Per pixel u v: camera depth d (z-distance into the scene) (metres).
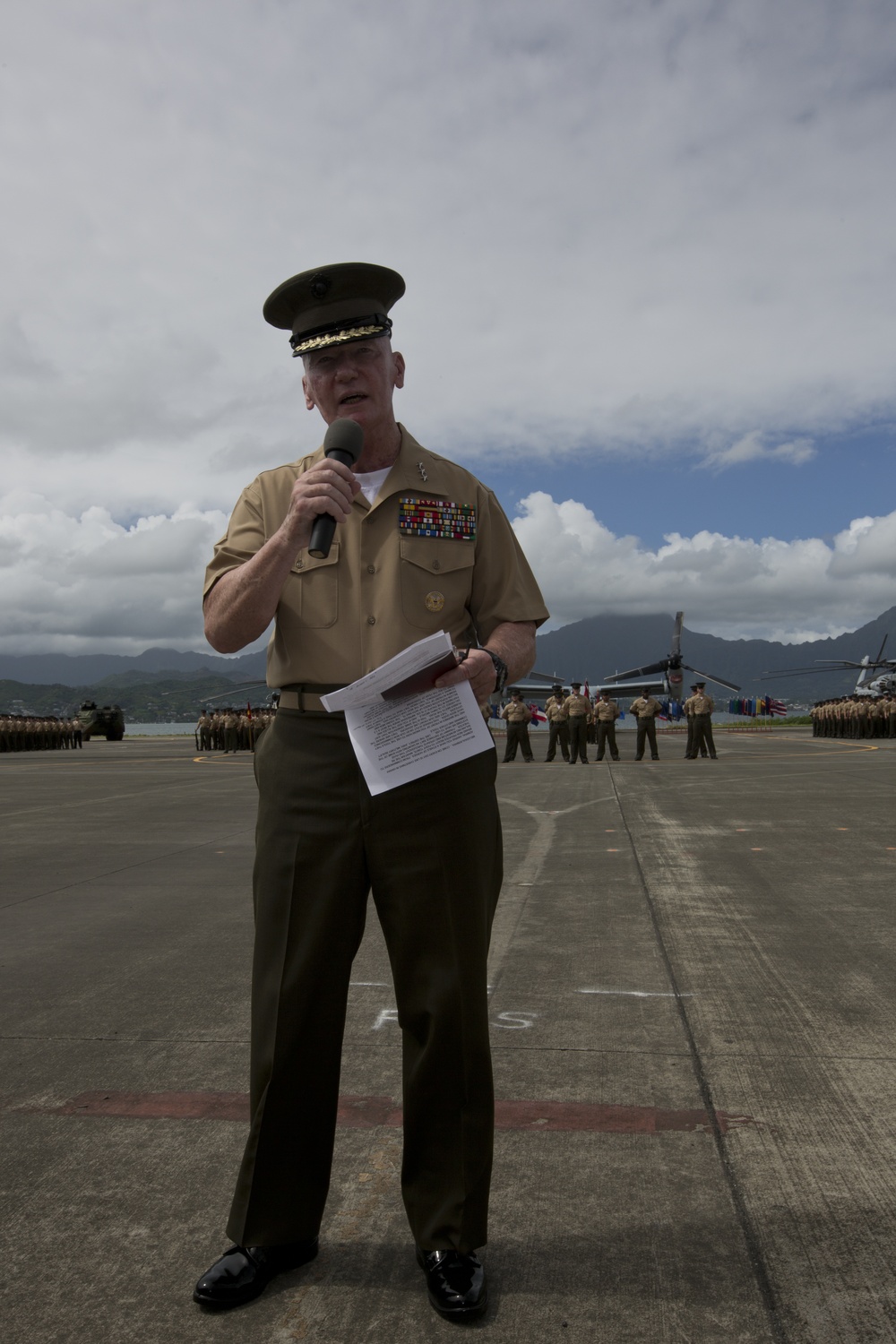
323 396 2.28
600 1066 3.34
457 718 2.10
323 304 2.21
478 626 2.41
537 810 11.36
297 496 2.02
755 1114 2.94
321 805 2.14
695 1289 2.05
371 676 2.02
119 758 30.38
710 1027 3.72
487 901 2.16
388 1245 2.27
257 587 2.06
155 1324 1.97
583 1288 2.06
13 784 17.61
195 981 4.49
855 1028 3.69
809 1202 2.41
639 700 23.25
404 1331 1.93
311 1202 2.14
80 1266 2.19
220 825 10.57
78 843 9.26
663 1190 2.49
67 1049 3.61
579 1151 2.71
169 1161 2.70
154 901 6.39
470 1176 2.06
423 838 2.09
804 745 30.06
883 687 46.03
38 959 4.94
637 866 7.29
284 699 2.27
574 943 5.02
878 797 12.17
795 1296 2.03
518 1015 3.89
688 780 15.55
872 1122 2.87
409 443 2.36
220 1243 2.28
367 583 2.23
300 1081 2.13
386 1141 2.81
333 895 2.13
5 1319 1.99
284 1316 1.99
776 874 6.85
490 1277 2.12
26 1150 2.78
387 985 4.39
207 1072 3.37
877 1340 1.88
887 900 5.93
